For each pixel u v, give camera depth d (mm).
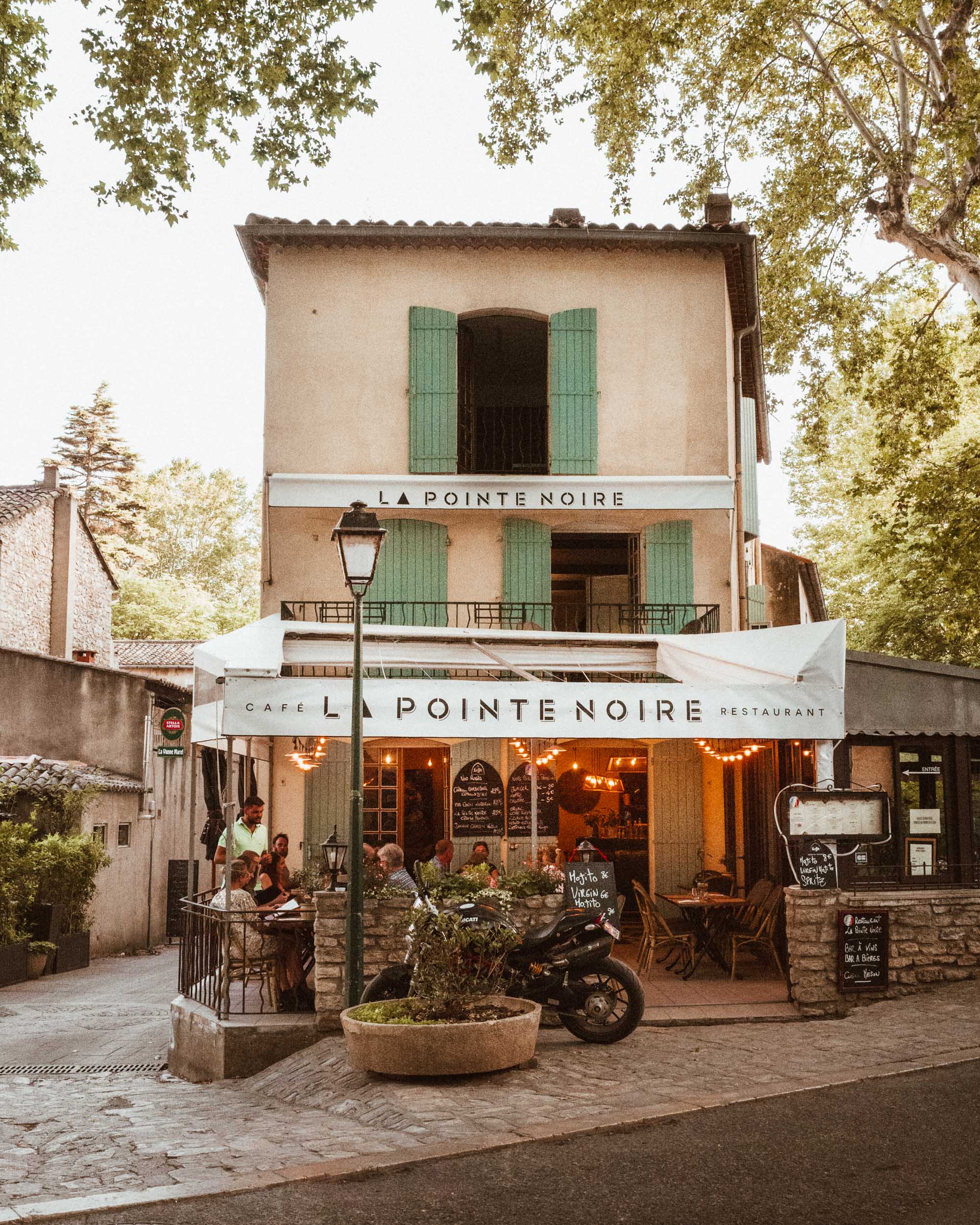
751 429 18922
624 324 15945
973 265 15383
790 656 10203
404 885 10297
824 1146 5953
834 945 9852
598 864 9773
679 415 15805
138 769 23359
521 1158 5891
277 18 10594
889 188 16094
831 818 10125
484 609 15477
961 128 13945
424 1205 5207
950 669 11172
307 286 15867
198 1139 6758
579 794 16328
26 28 10695
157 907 24266
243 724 9336
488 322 16797
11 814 18359
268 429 15617
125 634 48844
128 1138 6910
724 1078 7496
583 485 15195
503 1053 7668
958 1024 8805
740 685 9828
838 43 17641
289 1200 5320
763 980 11211
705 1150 5953
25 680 21594
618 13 14609
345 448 15633
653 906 11727
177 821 25984
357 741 8969
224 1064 9094
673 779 15312
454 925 8078
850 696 10977
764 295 18453
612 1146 6078
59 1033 11883
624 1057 8219
